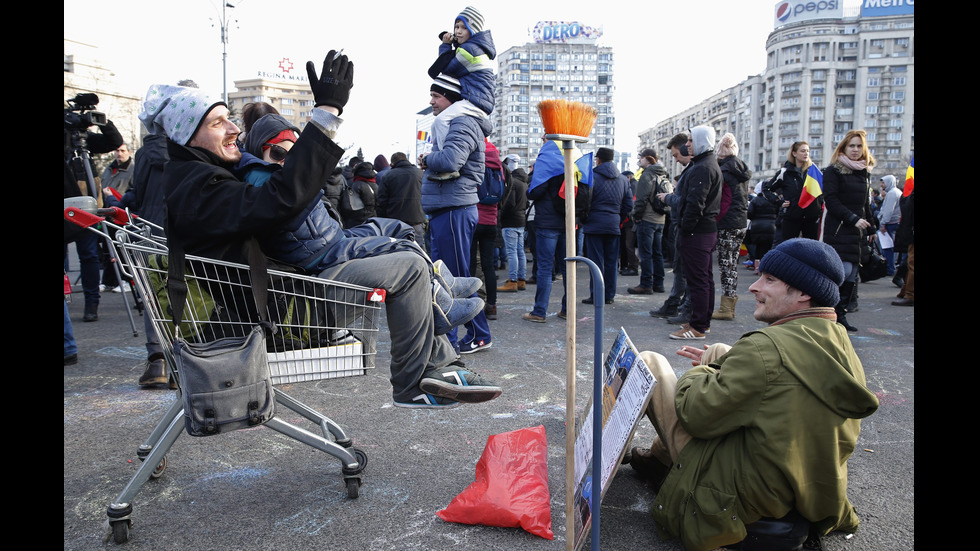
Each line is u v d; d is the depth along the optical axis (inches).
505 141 6540.4
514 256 354.6
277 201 84.0
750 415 78.2
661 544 86.4
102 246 254.7
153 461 87.8
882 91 4798.2
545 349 206.8
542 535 87.2
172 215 86.3
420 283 99.7
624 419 81.5
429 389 99.7
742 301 319.9
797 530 80.4
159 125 94.8
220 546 85.8
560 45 6343.5
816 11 4857.3
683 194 216.1
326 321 99.5
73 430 131.7
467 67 185.9
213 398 83.7
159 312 93.2
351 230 115.7
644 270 340.8
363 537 87.9
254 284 89.6
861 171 231.8
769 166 5201.8
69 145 190.5
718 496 79.7
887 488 105.1
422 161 186.2
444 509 94.8
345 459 98.7
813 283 82.0
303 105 5354.3
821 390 76.5
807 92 4886.8
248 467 112.4
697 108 6338.6
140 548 85.4
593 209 286.5
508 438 100.7
